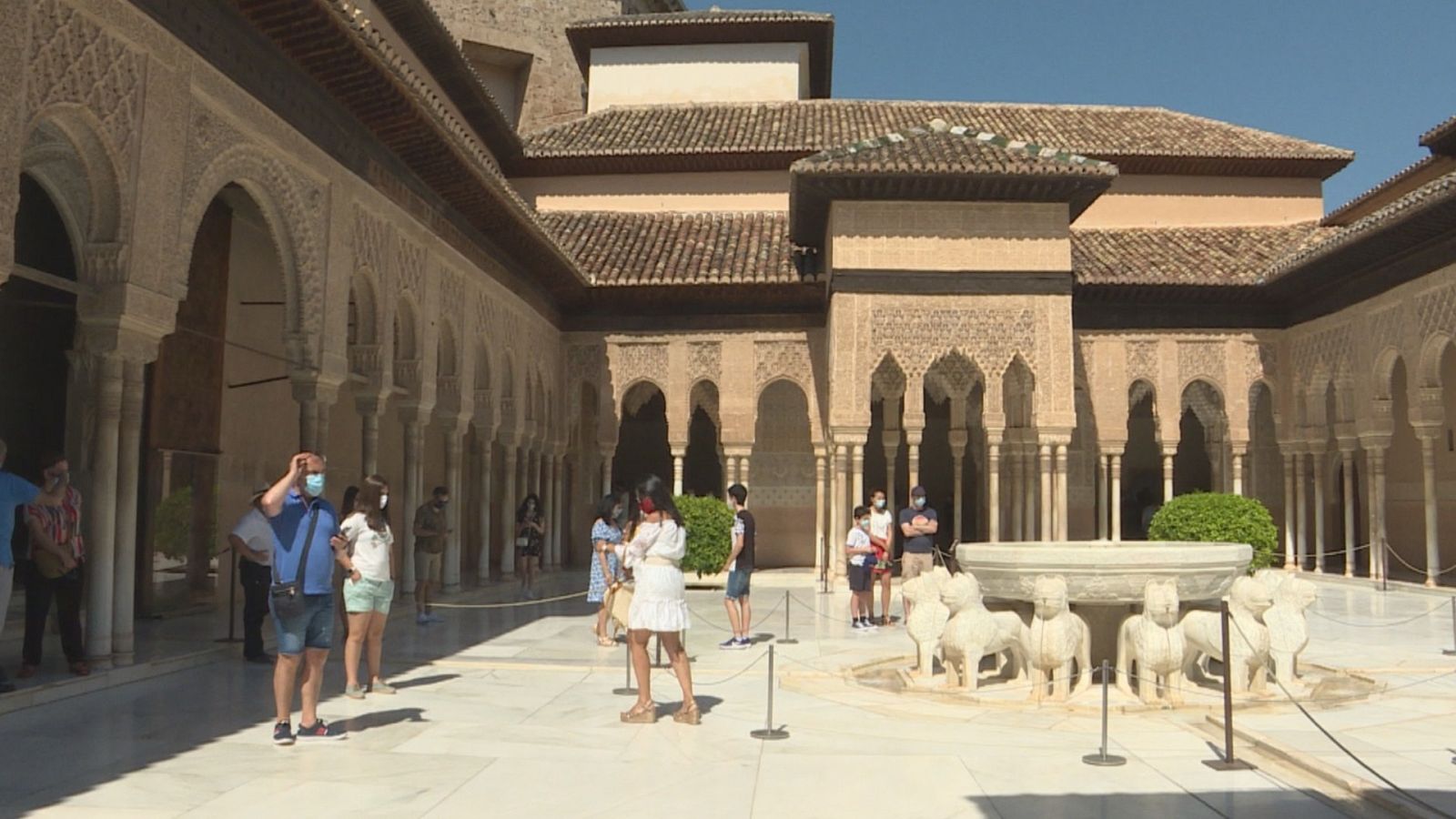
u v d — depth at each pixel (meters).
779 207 20.06
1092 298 17.88
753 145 19.80
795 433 20.34
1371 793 4.40
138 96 7.04
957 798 4.49
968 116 21.84
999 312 15.20
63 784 4.54
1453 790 4.53
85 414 8.50
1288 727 5.93
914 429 15.07
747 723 6.05
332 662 8.12
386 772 4.84
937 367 18.78
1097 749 5.44
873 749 5.41
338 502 14.16
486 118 18.50
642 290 17.55
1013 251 15.26
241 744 5.34
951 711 6.43
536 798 4.44
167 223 7.39
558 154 19.92
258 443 12.64
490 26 23.97
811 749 5.39
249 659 8.02
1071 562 6.98
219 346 11.62
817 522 16.95
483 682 7.40
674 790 4.59
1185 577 7.03
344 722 5.93
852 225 15.30
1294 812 4.30
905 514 10.62
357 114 10.17
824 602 13.66
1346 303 16.48
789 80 22.78
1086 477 20.89
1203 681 7.50
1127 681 6.93
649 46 23.06
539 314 17.05
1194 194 20.09
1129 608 7.36
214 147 7.94
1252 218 20.08
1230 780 4.82
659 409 23.17
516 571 17.36
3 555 5.90
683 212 20.20
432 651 8.88
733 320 17.92
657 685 7.29
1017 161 14.65
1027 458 16.72
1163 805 4.40
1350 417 16.78
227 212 11.83
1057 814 4.27
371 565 6.80
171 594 10.48
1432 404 14.70
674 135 20.64
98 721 5.84
